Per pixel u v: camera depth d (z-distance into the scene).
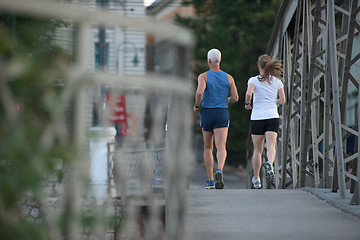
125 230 11.50
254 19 152.75
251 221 17.94
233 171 151.75
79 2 8.28
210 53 31.72
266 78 31.78
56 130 7.63
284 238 14.93
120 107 29.52
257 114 31.89
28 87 7.09
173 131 10.01
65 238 8.75
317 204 22.22
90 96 8.58
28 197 8.05
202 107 31.73
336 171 25.03
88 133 8.14
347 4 28.81
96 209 9.80
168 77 9.39
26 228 8.07
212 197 24.53
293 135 34.81
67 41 11.01
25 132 7.22
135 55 75.12
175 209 10.43
